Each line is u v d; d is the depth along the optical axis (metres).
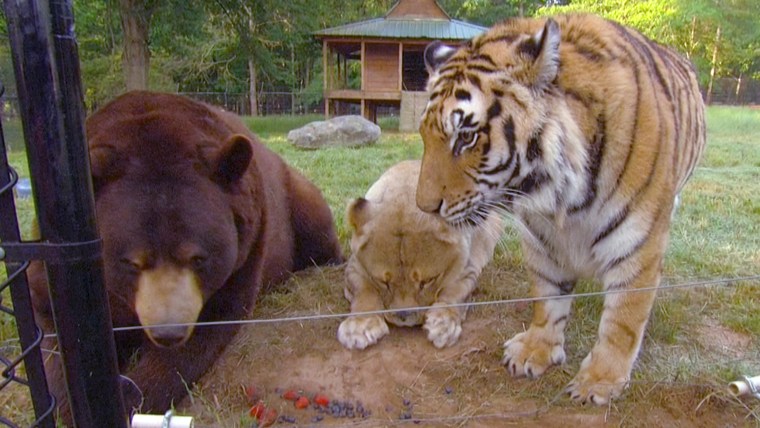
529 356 3.39
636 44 3.25
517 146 2.71
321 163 10.76
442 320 3.69
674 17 26.14
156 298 2.67
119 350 3.35
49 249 1.55
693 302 4.28
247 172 3.32
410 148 13.46
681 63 4.09
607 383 3.10
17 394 3.15
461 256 3.81
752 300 4.35
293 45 30.70
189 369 3.18
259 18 23.17
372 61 23.59
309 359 3.56
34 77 1.43
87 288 1.61
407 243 3.70
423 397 3.27
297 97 37.81
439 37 23.39
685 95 3.63
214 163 2.95
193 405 3.15
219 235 2.85
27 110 1.46
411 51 25.17
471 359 3.56
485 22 43.06
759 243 5.79
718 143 14.94
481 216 2.92
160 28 19.91
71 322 1.62
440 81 2.88
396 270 3.72
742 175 9.85
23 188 7.08
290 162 10.82
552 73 2.69
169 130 2.97
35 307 3.07
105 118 3.14
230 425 2.98
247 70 40.03
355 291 3.95
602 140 2.86
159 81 32.38
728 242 5.74
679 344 3.71
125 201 2.70
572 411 3.08
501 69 2.72
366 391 3.33
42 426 1.82
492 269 4.79
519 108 2.70
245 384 3.34
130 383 3.01
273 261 4.30
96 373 1.69
